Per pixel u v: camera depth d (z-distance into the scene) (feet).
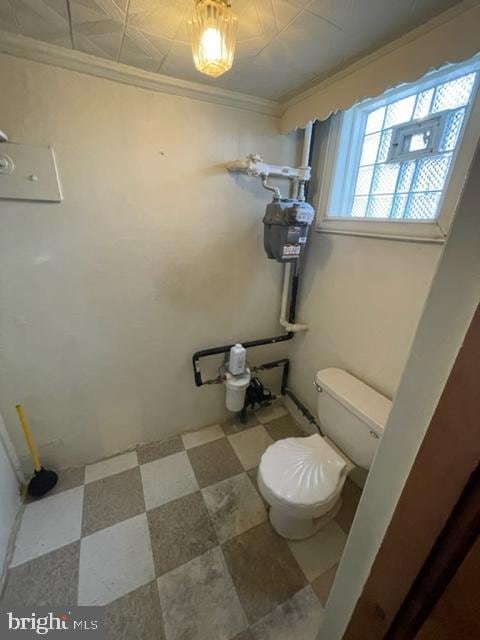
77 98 3.51
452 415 1.10
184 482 5.07
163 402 5.68
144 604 3.47
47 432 4.81
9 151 3.37
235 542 4.17
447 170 3.39
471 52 2.52
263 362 6.51
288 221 4.38
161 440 5.95
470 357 1.01
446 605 1.20
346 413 4.27
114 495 4.78
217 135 4.42
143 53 3.27
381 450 1.61
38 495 4.66
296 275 5.71
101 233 4.16
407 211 3.98
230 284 5.43
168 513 4.53
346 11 2.59
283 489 3.73
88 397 4.95
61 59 3.28
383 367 4.33
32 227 3.78
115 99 3.69
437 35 2.70
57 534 4.17
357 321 4.71
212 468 5.37
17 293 3.96
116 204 4.11
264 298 5.91
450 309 1.17
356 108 4.35
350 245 4.62
